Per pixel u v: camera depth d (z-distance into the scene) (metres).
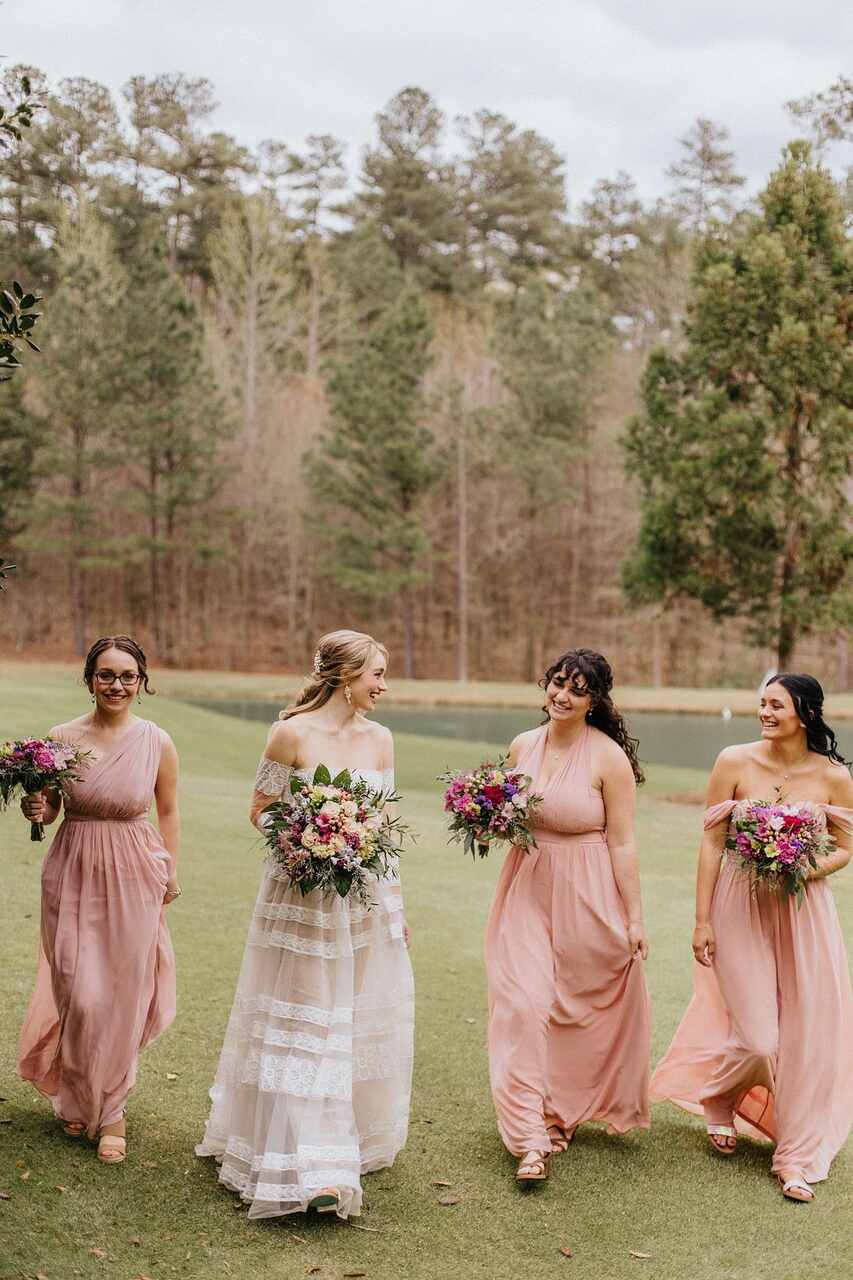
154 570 48.59
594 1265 3.51
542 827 4.47
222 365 50.81
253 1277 3.33
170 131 65.88
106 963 4.07
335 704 4.21
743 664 48.75
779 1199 4.03
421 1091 4.89
